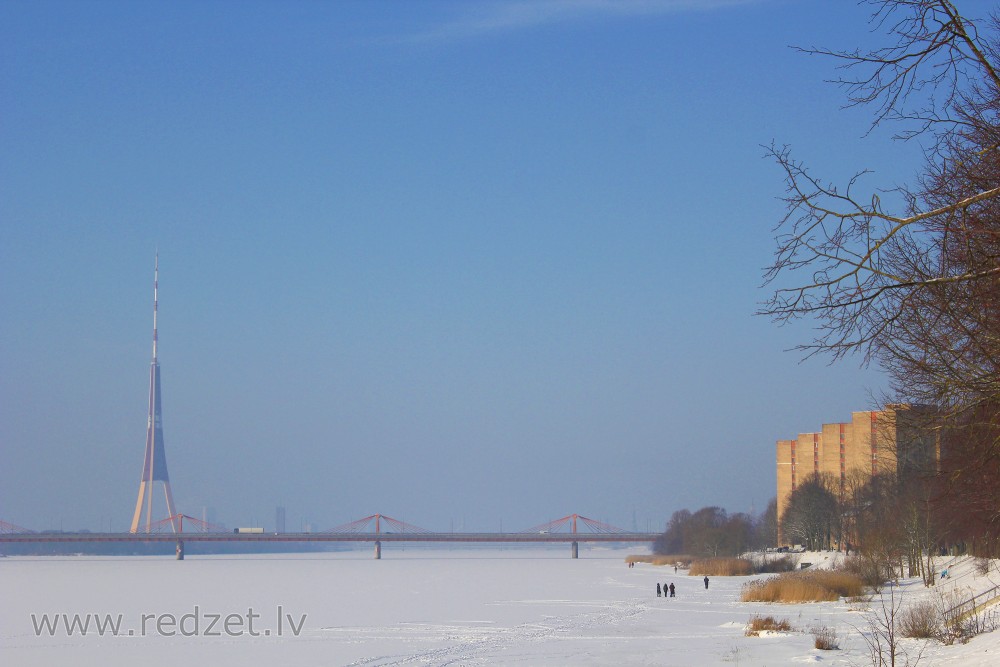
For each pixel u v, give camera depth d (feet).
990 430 74.13
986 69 54.03
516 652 251.80
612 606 429.38
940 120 57.67
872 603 336.29
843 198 56.80
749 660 204.54
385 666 235.20
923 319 61.11
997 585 267.39
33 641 320.70
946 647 184.44
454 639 296.51
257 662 253.24
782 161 57.88
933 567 383.45
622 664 215.31
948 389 65.16
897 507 437.99
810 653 209.05
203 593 628.69
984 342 61.31
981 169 58.90
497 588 637.71
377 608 453.99
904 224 55.72
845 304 58.75
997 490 118.42
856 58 54.08
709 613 361.71
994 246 57.26
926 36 53.11
